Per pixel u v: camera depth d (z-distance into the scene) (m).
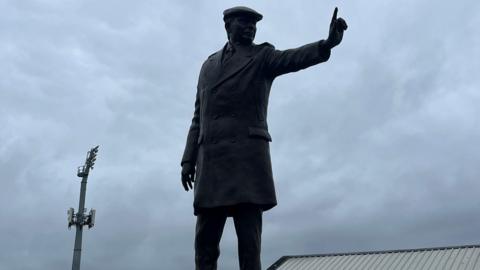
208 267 7.23
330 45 6.75
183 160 7.79
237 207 7.10
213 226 7.27
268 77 7.54
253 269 6.96
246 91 7.32
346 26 6.71
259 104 7.37
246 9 7.68
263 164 7.18
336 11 6.56
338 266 33.12
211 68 7.66
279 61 7.27
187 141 7.89
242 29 7.64
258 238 7.07
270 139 7.40
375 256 33.50
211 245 7.28
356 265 32.56
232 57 7.55
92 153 25.89
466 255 29.61
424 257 31.06
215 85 7.45
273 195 7.12
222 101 7.35
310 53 6.92
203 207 7.12
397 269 30.20
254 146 7.18
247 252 6.99
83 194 25.73
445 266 28.83
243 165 7.08
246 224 7.05
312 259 36.03
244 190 6.96
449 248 31.64
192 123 7.98
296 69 7.25
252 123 7.29
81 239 25.27
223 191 7.03
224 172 7.10
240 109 7.30
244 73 7.38
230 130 7.21
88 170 26.08
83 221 25.22
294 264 35.72
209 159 7.23
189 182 7.77
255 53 7.54
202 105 7.58
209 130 7.33
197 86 8.04
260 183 7.08
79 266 24.94
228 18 7.77
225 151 7.16
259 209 7.18
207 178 7.18
